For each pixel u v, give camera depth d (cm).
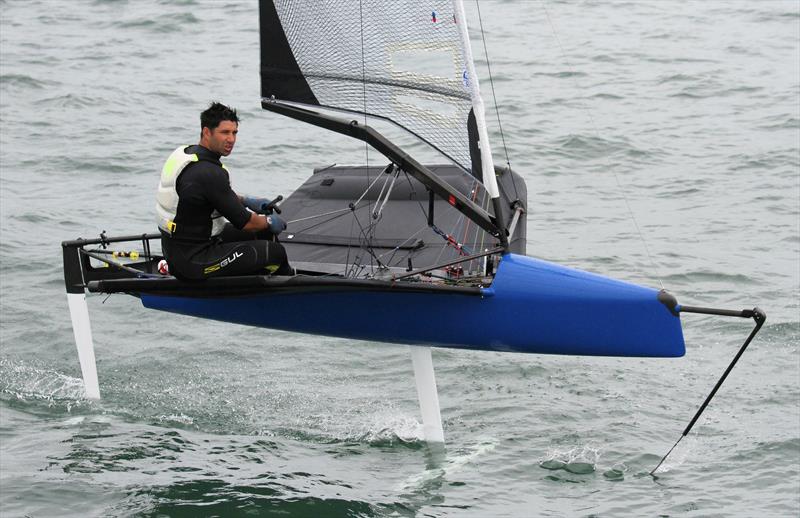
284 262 2184
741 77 5809
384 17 2098
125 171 4494
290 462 2383
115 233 3847
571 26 6981
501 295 2173
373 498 2227
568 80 5809
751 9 7300
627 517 2164
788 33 6694
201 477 2298
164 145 4800
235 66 6041
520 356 2950
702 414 2614
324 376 2850
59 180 4375
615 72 5944
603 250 3706
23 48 6275
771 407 2639
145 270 2542
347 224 2534
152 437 2484
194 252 2119
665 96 5519
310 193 2680
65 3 7394
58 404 2644
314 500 2211
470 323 2211
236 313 2366
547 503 2216
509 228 2442
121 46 6406
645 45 6488
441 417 2611
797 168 4503
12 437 2461
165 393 2730
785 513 2172
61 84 5606
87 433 2492
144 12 7150
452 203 2141
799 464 2364
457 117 2066
